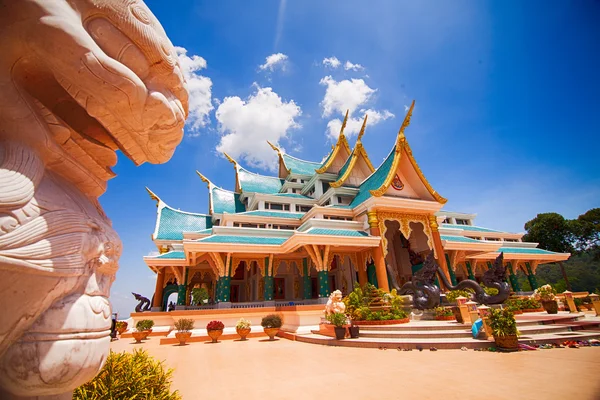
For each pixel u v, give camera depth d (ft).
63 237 6.63
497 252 87.71
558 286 114.93
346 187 77.46
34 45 6.39
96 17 6.99
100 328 7.32
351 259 67.00
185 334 43.93
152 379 12.03
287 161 108.17
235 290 86.38
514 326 27.12
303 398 16.63
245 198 97.19
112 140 9.16
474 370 20.68
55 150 7.25
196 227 90.53
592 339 30.25
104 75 6.73
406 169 69.31
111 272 8.39
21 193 6.05
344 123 92.68
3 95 6.56
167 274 81.82
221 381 21.08
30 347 6.05
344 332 36.19
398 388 17.46
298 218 76.54
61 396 7.14
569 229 130.93
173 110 8.13
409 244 74.84
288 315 51.19
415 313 46.47
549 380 17.66
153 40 7.50
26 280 5.96
